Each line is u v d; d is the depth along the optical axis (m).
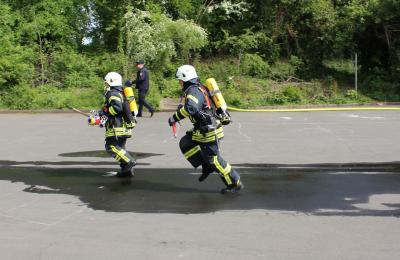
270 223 5.59
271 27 24.33
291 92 20.38
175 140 11.69
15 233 5.28
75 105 18.64
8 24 22.44
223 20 25.08
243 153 9.93
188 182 7.69
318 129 13.18
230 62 23.22
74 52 22.91
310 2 23.38
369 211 6.05
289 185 7.44
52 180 7.91
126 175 8.05
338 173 8.29
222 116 6.89
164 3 24.33
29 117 16.86
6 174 8.39
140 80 15.65
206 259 4.50
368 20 22.50
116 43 24.14
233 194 6.92
